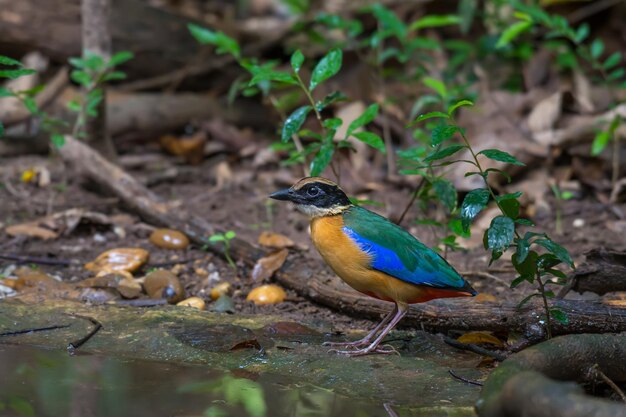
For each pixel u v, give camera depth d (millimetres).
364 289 8570
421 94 15719
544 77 15664
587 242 11938
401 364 8109
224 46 12359
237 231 12430
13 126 14695
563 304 8258
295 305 10000
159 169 14898
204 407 6969
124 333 8734
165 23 16391
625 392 7559
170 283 10023
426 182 10836
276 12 21609
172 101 15836
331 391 7414
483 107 14578
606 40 16594
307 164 13094
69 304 9547
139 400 7105
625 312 8117
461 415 6871
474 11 16234
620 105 14477
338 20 14438
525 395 6012
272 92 15891
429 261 8297
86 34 13664
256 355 8273
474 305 8695
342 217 8516
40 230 11844
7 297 9711
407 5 17453
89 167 12773
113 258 10836
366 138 9508
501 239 7328
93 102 12422
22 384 7414
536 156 13703
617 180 13898
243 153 15383
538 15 13805
